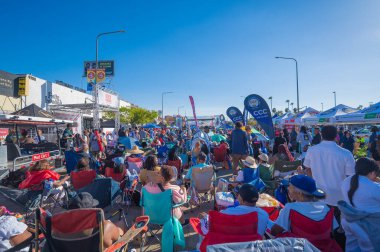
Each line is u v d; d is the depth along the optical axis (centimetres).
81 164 597
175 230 405
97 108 2080
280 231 295
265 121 940
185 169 1121
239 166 887
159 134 2008
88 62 3641
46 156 1004
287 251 206
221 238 281
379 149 764
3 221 314
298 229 286
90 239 273
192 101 1237
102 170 792
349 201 305
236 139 873
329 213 290
